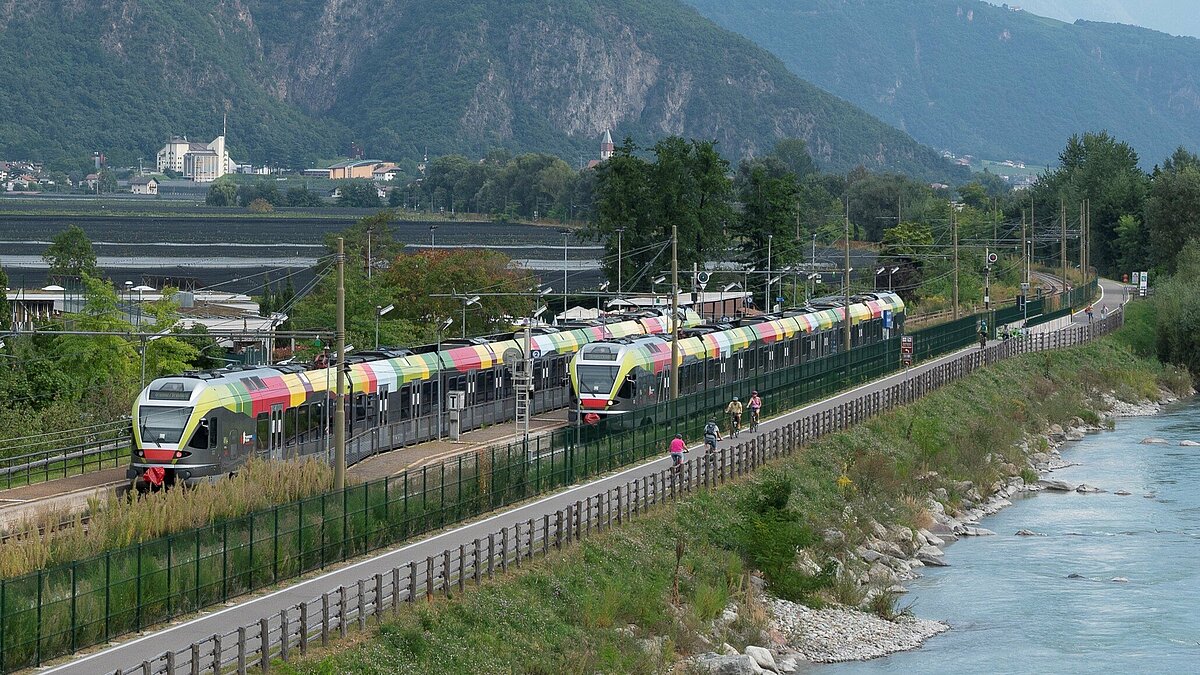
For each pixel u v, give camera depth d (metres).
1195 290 168.38
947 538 83.31
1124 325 176.75
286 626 41.53
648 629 55.53
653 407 83.81
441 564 52.66
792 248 180.50
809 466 85.12
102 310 105.44
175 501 55.53
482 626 49.19
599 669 49.72
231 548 49.41
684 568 62.53
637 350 94.62
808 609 65.31
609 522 63.50
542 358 101.56
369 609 47.50
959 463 99.75
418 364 87.25
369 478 72.00
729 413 89.81
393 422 84.06
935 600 69.25
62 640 42.03
